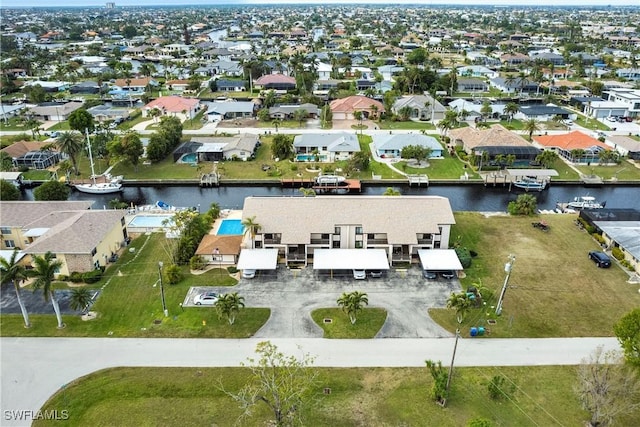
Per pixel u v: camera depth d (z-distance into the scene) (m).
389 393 52.03
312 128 159.25
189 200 110.56
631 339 49.25
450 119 152.38
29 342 59.69
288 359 56.16
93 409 50.03
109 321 63.94
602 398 45.81
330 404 50.41
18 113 172.50
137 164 126.25
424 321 63.97
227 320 64.00
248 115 174.50
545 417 48.88
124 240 85.44
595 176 118.69
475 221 94.69
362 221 77.75
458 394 51.84
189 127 160.88
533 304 67.69
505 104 183.88
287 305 67.31
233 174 120.88
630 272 75.88
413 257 79.00
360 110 169.00
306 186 116.12
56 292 70.12
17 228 81.69
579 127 160.75
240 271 75.44
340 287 71.56
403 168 123.31
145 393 51.84
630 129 154.62
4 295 69.44
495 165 125.25
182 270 76.19
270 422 48.12
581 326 63.22
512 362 56.75
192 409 49.88
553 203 107.75
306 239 75.94
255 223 77.44
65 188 101.56
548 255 81.19
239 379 53.72
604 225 86.44
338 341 60.12
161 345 59.44
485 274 75.19
